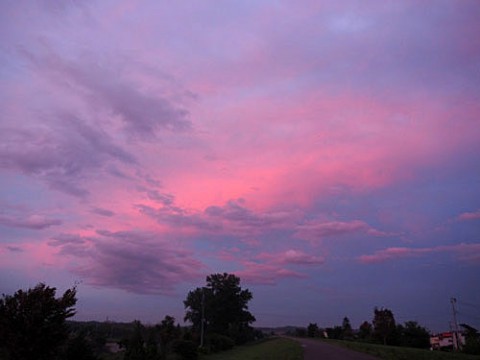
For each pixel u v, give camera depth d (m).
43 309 17.48
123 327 48.91
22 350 16.61
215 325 96.81
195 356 41.09
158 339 42.78
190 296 97.62
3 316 16.98
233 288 99.00
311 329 148.50
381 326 74.56
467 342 43.75
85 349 20.80
